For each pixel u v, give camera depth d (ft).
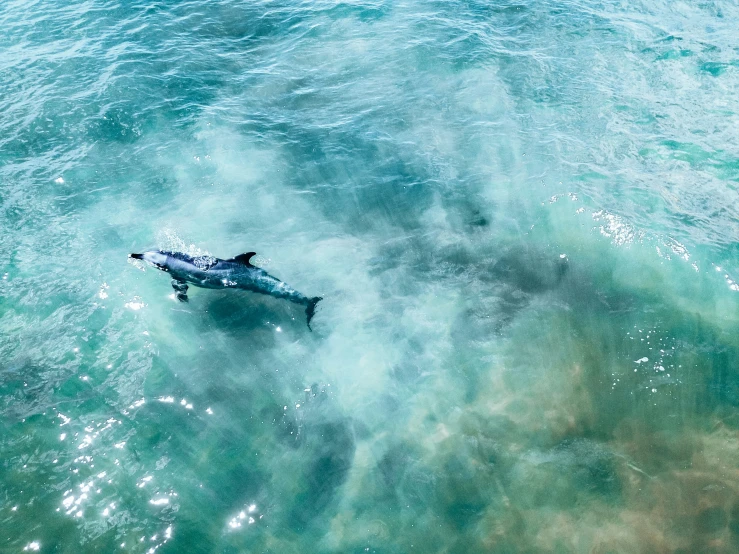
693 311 37.81
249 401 33.47
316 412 33.14
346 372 35.40
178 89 59.82
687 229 43.21
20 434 30.81
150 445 30.86
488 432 32.12
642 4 72.64
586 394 33.71
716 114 54.08
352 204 47.83
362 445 31.55
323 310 39.09
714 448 30.37
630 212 44.98
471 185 49.32
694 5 71.26
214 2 76.28
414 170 50.96
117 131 54.08
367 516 28.50
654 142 51.60
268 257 42.78
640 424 31.86
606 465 30.04
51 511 27.66
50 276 40.29
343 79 62.34
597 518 27.89
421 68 63.31
